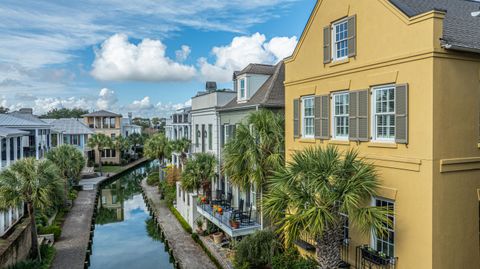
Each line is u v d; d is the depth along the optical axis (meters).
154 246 22.95
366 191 10.21
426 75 9.16
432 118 9.02
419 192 9.41
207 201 22.36
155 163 68.94
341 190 9.59
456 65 9.34
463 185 9.54
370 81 10.96
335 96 12.84
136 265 19.62
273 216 11.14
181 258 18.72
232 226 17.69
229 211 20.52
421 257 9.33
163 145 43.12
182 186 24.09
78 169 34.88
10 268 15.02
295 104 15.06
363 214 9.36
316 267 11.98
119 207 34.44
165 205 31.34
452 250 9.34
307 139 14.20
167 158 42.56
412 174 9.61
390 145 10.27
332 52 12.74
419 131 9.39
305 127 14.74
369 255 10.63
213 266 17.52
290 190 10.14
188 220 24.45
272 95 19.55
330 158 10.10
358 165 10.16
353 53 11.58
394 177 10.18
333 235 10.04
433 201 9.05
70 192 34.41
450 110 9.27
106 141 57.84
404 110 9.74
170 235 22.78
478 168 9.77
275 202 10.43
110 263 19.95
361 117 11.32
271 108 19.00
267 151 16.22
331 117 12.95
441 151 9.15
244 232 17.59
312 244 12.93
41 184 17.72
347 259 11.81
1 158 23.17
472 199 9.70
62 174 31.38
